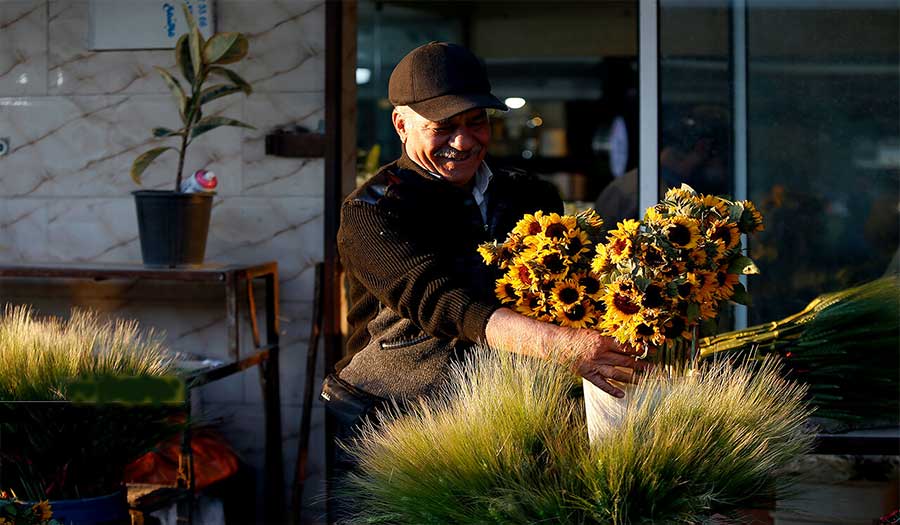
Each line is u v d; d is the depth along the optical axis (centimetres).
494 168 242
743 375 186
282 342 378
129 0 373
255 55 372
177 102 348
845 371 234
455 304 198
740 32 310
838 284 318
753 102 313
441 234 223
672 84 312
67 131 380
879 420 233
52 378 249
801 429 189
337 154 367
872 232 316
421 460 174
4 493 246
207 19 371
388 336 226
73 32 377
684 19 309
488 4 557
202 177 339
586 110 619
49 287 388
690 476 166
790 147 315
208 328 383
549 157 622
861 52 312
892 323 235
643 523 161
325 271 367
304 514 375
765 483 173
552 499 163
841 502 240
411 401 217
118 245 381
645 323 167
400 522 173
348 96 390
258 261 377
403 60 220
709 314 175
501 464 170
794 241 318
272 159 374
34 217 384
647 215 176
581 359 176
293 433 381
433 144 219
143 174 379
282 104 373
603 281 174
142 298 384
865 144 315
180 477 295
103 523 254
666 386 175
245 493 359
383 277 212
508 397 178
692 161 315
